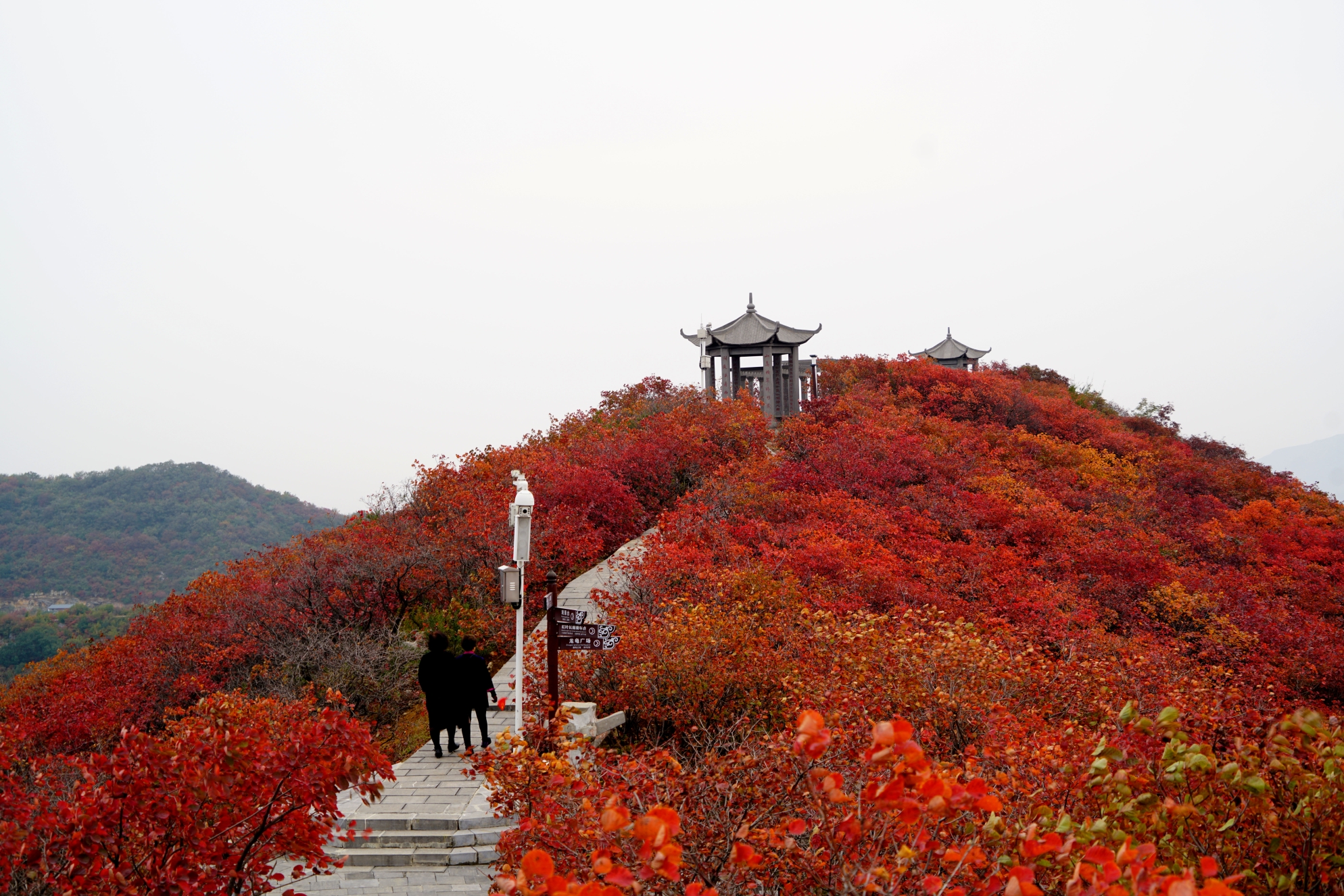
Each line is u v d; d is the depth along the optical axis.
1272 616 16.73
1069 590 16.50
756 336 35.66
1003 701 8.98
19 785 4.85
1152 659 12.38
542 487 18.69
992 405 34.69
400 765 9.83
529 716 9.77
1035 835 3.28
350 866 7.80
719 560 15.19
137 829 4.79
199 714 9.96
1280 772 4.20
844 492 20.62
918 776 3.10
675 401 29.81
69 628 60.47
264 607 15.17
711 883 4.62
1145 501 25.77
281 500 106.12
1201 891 2.57
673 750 8.62
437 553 16.00
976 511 20.20
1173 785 4.00
